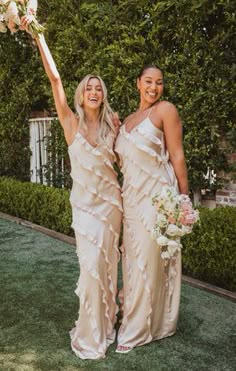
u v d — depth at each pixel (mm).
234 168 4504
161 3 4410
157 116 2658
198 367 2490
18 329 2973
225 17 4188
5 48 7418
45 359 2566
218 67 4281
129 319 2773
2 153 7891
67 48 5734
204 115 4410
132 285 2738
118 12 4973
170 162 2738
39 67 7043
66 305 3391
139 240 2691
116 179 2773
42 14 6289
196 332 2938
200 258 3977
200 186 4773
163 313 2811
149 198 2660
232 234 3672
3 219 6832
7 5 2393
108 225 2709
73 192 2758
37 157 7512
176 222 2502
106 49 5086
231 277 3699
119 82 5039
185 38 4453
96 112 2701
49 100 6559
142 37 4754
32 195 6328
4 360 2553
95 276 2607
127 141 2666
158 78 2691
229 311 3297
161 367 2486
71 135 2693
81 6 5395
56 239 5480
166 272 2762
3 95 7766
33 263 4461
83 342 2656
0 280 3955
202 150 4531
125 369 2465
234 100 4207
